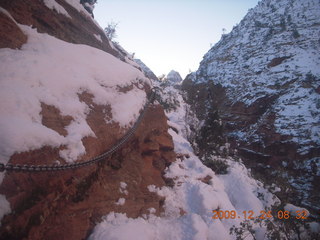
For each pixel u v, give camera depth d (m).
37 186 2.32
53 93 3.10
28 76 2.95
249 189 8.16
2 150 1.97
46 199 2.46
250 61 30.11
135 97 5.09
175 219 4.73
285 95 21.50
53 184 2.53
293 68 24.58
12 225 2.03
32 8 5.12
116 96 4.47
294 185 14.65
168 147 6.46
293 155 16.66
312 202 13.13
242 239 4.65
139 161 5.11
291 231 5.41
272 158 17.36
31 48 3.73
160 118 6.32
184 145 9.12
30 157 2.17
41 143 2.34
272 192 8.59
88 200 3.31
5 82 2.59
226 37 44.72
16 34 3.64
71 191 3.01
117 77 4.89
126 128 4.25
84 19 8.24
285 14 36.97
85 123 3.28
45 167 2.04
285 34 31.98
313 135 17.00
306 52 26.69
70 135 2.86
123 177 4.39
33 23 4.96
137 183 4.62
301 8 36.72
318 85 20.86
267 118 20.27
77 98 3.49
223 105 25.27
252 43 34.75
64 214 2.88
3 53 3.07
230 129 22.12
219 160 9.80
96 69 4.47
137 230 3.64
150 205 4.62
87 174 3.11
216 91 28.19
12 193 2.04
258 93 23.03
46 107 2.82
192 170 7.13
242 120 21.92
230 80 28.19
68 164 2.35
